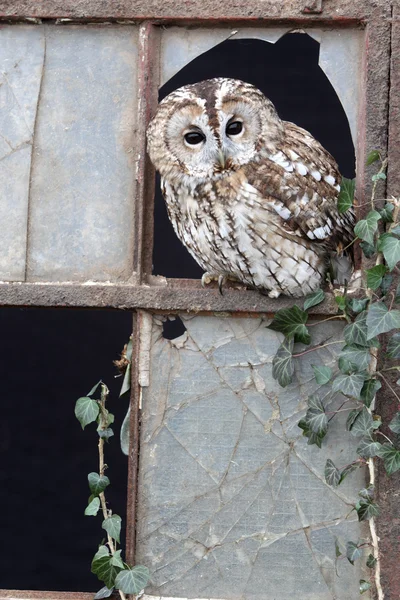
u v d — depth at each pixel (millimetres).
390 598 5746
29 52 6156
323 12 5922
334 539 5918
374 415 5754
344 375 5691
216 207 6066
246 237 6043
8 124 6141
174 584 5957
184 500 5977
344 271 6422
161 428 5988
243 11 5945
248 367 5984
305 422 5812
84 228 6082
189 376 5992
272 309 5898
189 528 5969
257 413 5977
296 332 5848
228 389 5988
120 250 6062
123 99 6121
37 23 6141
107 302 5898
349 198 5781
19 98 6145
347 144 9961
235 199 6012
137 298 5898
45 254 6082
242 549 5953
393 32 5883
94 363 10625
